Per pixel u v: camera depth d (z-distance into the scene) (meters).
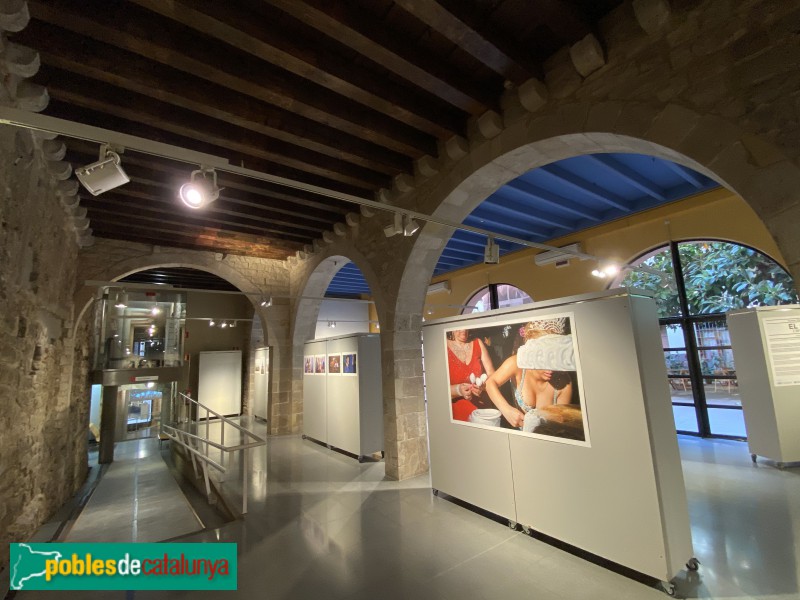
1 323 2.38
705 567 2.39
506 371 3.14
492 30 2.42
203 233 5.82
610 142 2.62
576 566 2.49
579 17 2.37
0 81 2.02
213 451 6.20
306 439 6.75
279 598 2.25
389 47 2.40
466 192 3.63
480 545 2.80
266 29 2.27
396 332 4.45
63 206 3.93
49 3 1.93
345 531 3.09
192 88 2.70
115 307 6.85
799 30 1.78
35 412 3.23
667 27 2.22
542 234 7.30
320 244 6.18
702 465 4.36
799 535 2.68
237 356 11.17
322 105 2.92
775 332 4.41
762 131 1.87
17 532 2.87
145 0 1.93
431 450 3.84
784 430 4.21
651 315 2.60
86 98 2.63
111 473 5.87
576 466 2.63
